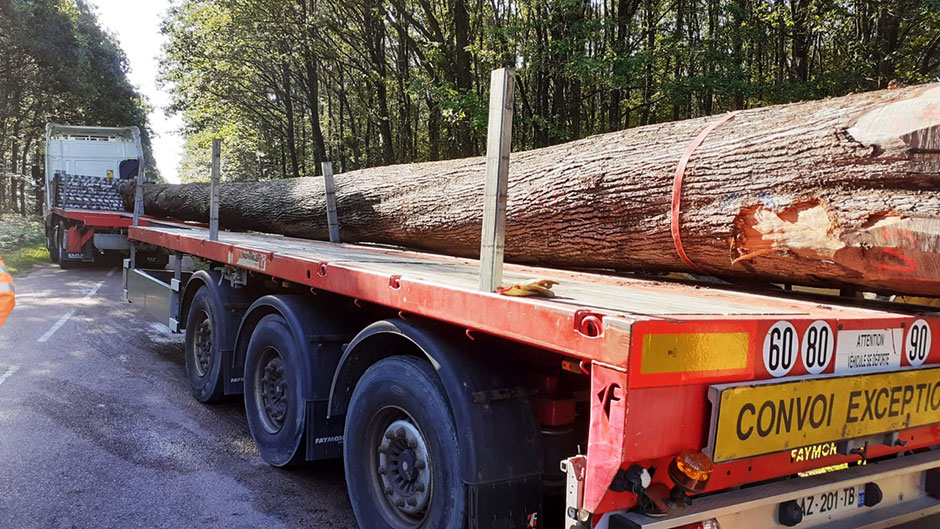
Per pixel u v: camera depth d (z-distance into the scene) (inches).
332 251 200.1
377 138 895.7
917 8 503.5
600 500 75.5
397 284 116.6
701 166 128.0
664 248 140.6
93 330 336.2
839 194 106.4
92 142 667.4
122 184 594.9
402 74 728.3
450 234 209.2
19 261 645.9
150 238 290.2
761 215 116.6
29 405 208.7
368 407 121.2
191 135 1094.4
